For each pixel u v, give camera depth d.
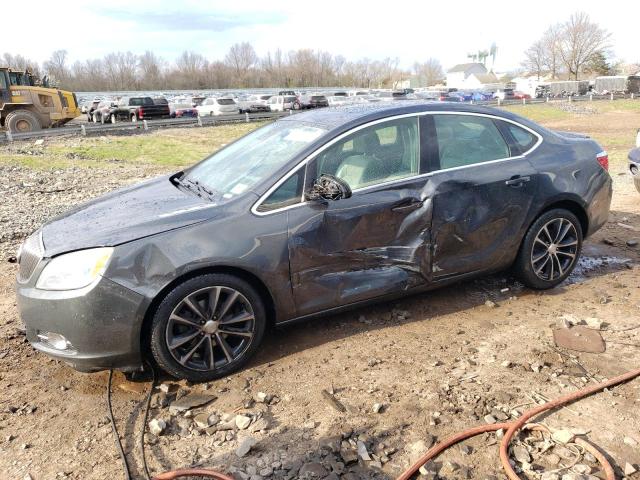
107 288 3.08
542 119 35.62
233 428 2.96
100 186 11.87
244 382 3.40
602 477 2.50
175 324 3.28
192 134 25.48
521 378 3.33
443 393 3.20
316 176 3.65
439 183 3.95
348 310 3.89
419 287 4.06
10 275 5.49
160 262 3.18
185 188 4.09
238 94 78.12
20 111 23.33
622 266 5.18
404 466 2.63
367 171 3.81
